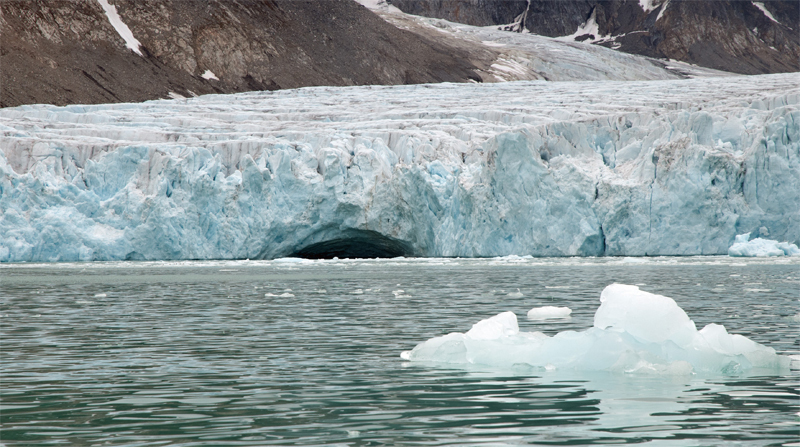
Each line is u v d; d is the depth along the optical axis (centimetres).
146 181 13588
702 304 4981
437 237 13412
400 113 18338
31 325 4278
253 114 19325
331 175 13412
